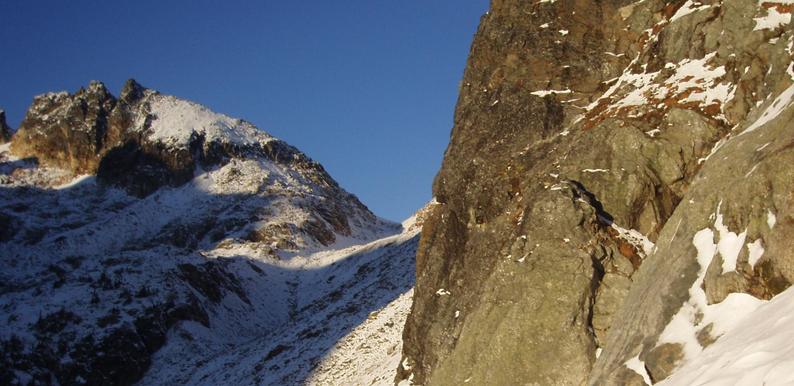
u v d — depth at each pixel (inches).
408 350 853.8
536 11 955.3
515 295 666.8
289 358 1921.8
